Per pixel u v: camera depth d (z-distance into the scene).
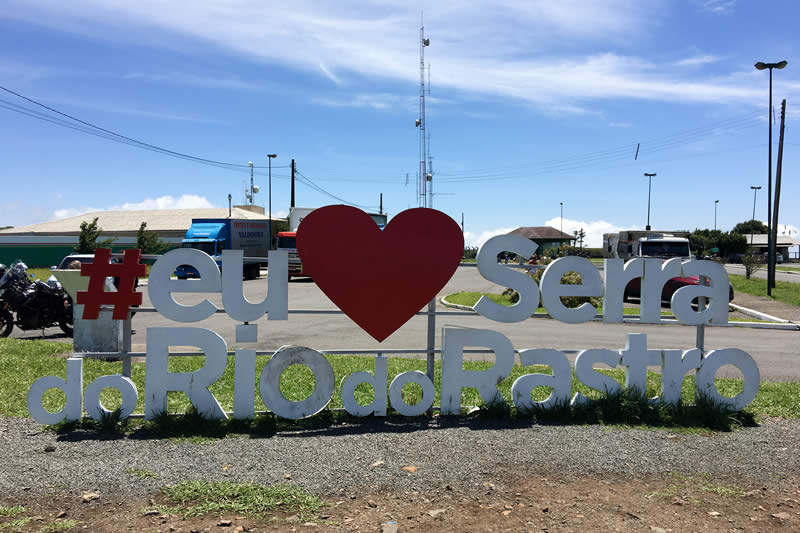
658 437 5.92
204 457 5.13
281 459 5.10
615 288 6.95
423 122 39.78
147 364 6.17
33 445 5.45
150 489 4.43
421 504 4.27
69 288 8.70
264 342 12.64
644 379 6.86
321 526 3.91
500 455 5.27
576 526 3.96
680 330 16.34
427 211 6.66
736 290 29.11
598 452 5.39
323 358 6.31
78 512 4.07
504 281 6.80
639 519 4.08
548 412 6.65
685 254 28.72
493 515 4.11
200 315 6.33
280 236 36.09
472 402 7.14
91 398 6.03
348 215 6.54
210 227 35.44
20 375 8.28
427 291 6.68
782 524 4.05
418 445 5.54
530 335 14.73
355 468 4.90
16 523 3.89
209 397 6.25
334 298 6.55
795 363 10.95
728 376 9.66
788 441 5.87
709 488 4.64
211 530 3.83
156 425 6.06
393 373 9.02
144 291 23.98
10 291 12.71
